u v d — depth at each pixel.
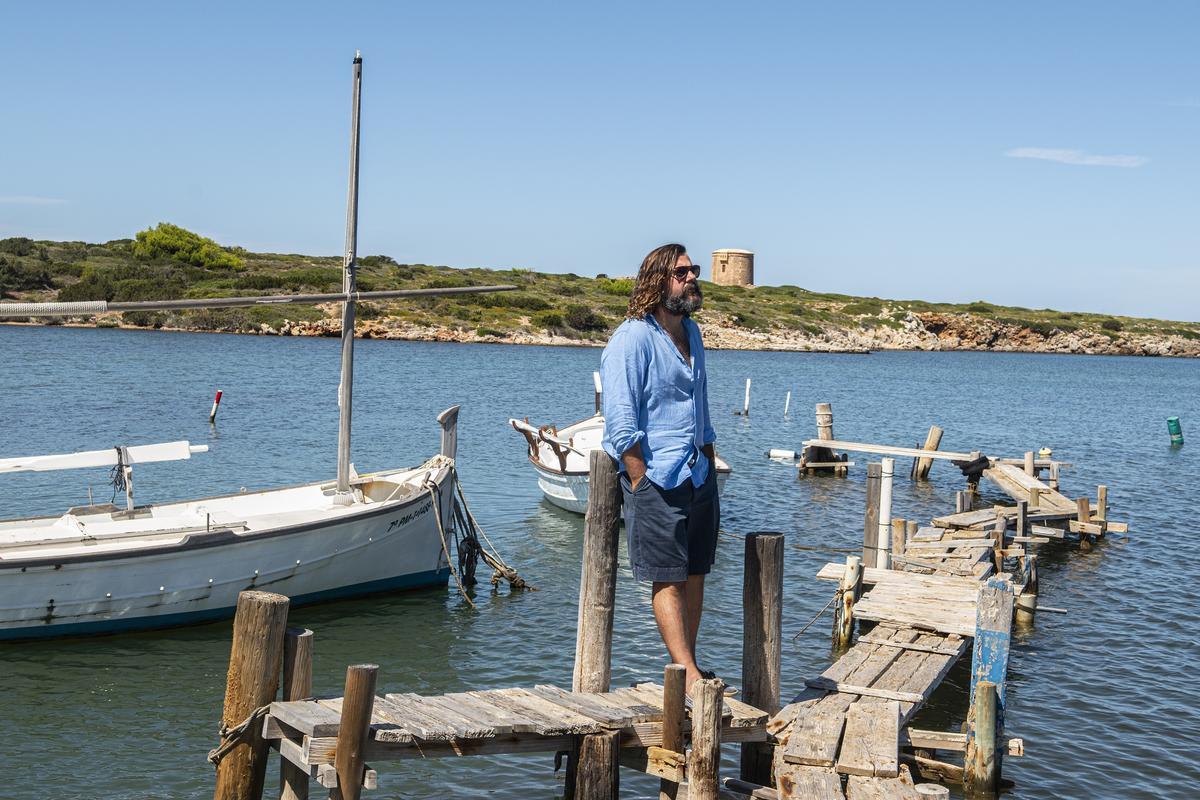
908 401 59.25
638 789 9.05
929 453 28.31
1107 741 10.23
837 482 27.89
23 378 48.34
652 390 6.34
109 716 10.34
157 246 116.44
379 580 14.77
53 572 12.08
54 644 12.34
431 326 99.94
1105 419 51.50
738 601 15.19
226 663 12.00
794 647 13.16
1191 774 9.50
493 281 126.94
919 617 11.76
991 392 69.56
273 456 28.45
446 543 15.34
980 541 16.88
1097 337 157.12
